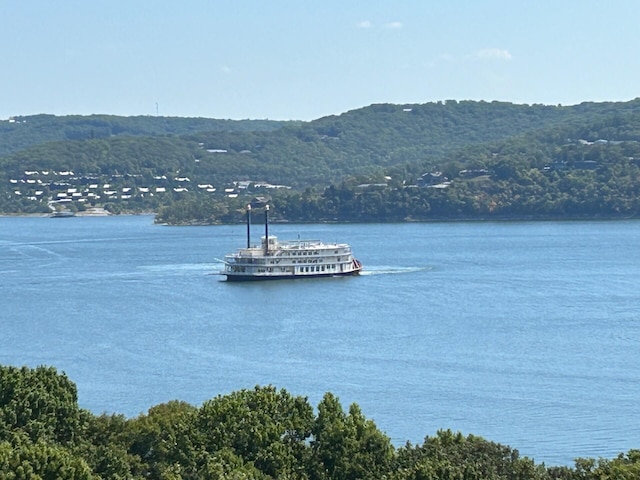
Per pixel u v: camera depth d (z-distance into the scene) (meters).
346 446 149.38
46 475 133.12
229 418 152.62
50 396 157.12
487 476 137.25
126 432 155.25
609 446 189.75
